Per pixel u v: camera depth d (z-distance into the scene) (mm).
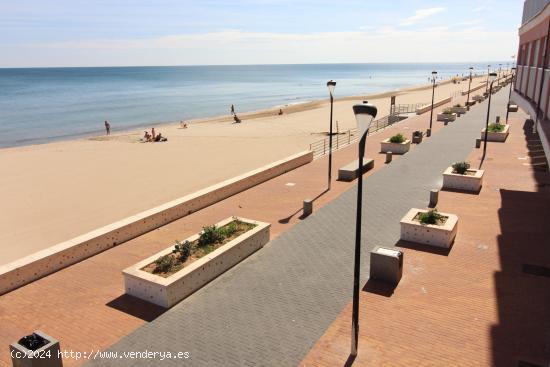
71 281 10711
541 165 20062
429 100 64688
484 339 8016
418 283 10102
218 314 9094
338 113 55062
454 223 12289
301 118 51156
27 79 171500
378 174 19781
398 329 8383
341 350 7836
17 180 24812
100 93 99750
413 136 26625
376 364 7453
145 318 9047
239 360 7656
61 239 16094
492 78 21344
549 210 14547
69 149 34688
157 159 29609
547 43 15055
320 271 10836
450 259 11234
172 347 8070
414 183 18125
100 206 19672
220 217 15117
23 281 10523
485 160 21625
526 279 10148
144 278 9539
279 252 11992
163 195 20969
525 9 21234
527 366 7266
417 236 12227
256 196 17484
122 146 35500
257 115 56219
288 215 15016
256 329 8539
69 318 9117
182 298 9734
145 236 13508
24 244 15758
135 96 91688
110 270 11266
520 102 19438
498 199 15773
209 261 10375
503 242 12164
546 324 8406
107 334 8531
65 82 149250
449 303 9234
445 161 21734
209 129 44250
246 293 9906
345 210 15164
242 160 28484
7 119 56562
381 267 10156
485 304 9156
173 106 72312
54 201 20641
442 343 7938
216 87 125062
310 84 141875
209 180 23484
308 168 22000
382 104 61688
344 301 9438
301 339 8188
